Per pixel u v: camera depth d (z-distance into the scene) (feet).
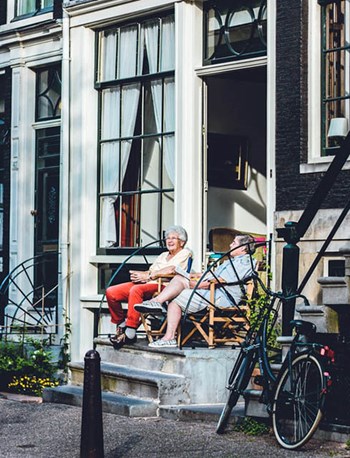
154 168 41.86
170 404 31.27
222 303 32.99
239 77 42.60
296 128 35.22
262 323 27.76
